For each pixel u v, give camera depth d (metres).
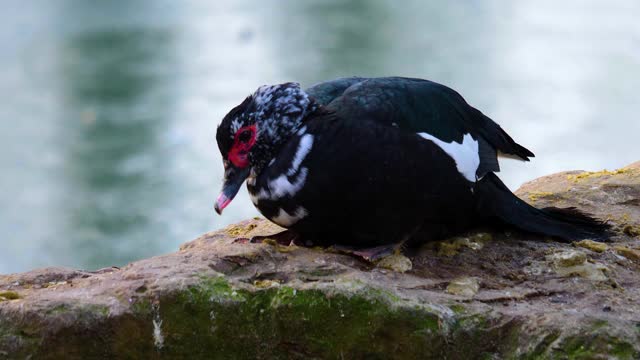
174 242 22.03
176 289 7.28
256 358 7.46
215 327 7.36
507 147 9.54
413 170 8.23
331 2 49.19
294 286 7.43
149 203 24.05
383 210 8.22
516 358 7.41
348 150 8.06
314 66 36.12
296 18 45.25
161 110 31.11
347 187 8.09
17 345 7.21
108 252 21.86
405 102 8.45
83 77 35.25
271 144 8.38
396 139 8.17
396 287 7.80
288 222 8.43
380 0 49.31
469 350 7.48
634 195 10.43
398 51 38.94
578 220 9.37
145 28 42.91
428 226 8.74
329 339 7.39
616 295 8.13
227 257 7.90
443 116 8.69
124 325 7.25
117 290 7.39
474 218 9.05
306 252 8.32
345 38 41.31
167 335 7.32
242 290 7.39
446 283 8.14
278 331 7.41
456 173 8.50
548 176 11.45
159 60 37.28
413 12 47.03
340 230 8.34
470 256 8.80
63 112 31.34
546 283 8.33
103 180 25.58
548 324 7.42
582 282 8.32
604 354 7.26
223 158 8.70
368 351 7.39
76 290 7.57
